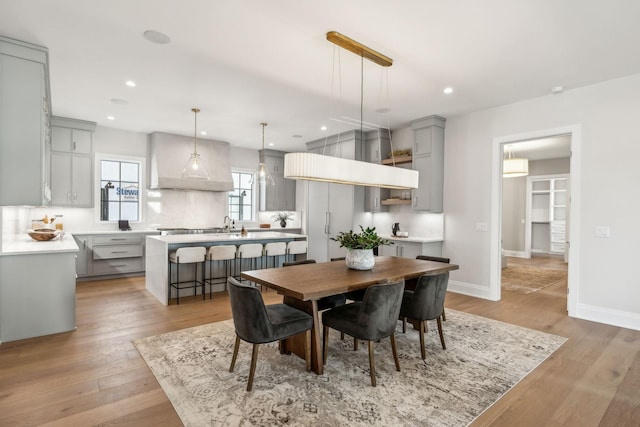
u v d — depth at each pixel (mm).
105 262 5887
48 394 2326
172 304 4520
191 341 3271
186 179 6633
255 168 8273
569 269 4207
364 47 3152
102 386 2438
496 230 4926
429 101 4711
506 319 4070
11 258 3207
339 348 3197
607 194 3934
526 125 4625
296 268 3412
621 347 3244
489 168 5004
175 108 5129
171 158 6633
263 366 2793
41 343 3178
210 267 4930
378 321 2523
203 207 7395
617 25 2771
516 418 2143
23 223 5031
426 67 3617
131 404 2225
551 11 2592
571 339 3438
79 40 3119
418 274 3283
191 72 3818
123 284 5590
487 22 2758
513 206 9734
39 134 3219
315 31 2936
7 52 3059
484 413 2188
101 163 6312
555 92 4297
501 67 3605
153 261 4949
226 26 2871
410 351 3139
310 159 3205
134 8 2621
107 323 3756
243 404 2244
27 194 3170
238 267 5504
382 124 5977
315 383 2531
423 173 5535
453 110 5109
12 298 3217
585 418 2150
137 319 3904
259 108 5102
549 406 2275
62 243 3945
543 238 10031
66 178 5758
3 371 2635
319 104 4902
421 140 5586
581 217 4125
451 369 2783
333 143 6918
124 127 6293
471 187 5211
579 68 3609
